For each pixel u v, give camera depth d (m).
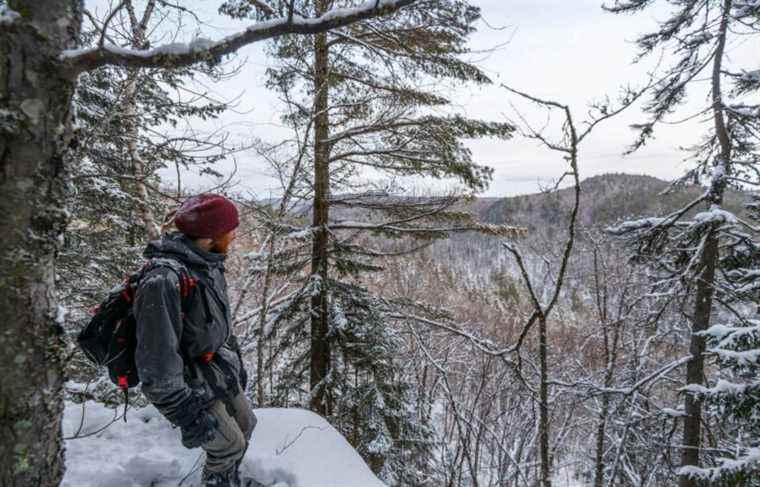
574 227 3.49
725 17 7.82
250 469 2.78
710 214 7.54
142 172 5.36
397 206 7.38
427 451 7.70
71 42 1.54
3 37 1.37
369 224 7.36
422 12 5.82
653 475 10.24
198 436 1.90
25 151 1.43
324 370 7.65
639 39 8.90
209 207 2.02
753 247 7.77
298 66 6.11
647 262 8.94
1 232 1.41
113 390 3.99
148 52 1.57
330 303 7.38
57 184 1.55
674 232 8.74
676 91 8.58
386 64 6.41
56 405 1.62
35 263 1.50
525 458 10.22
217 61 1.75
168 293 1.80
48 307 1.57
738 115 7.87
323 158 6.45
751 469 5.29
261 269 5.50
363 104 6.36
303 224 7.15
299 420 3.31
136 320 1.78
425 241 7.73
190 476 2.67
